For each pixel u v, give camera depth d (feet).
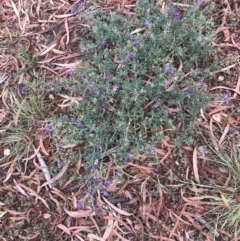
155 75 3.62
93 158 3.47
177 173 3.47
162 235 3.37
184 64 3.67
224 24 3.84
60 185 3.55
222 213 3.35
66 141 3.53
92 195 3.46
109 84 3.53
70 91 3.71
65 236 3.45
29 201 3.56
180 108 3.54
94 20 3.76
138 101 3.49
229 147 3.51
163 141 3.52
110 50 3.67
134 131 3.51
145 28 3.79
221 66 3.70
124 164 3.49
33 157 3.64
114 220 3.44
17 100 3.76
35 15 4.08
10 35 4.02
